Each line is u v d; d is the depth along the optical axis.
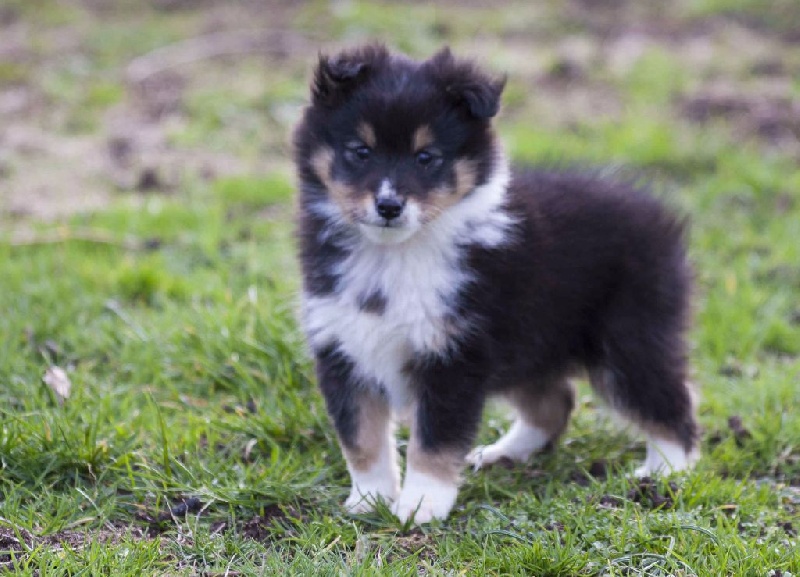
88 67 17.16
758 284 11.08
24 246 11.27
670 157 13.77
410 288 6.95
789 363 9.60
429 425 7.05
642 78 16.34
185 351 9.00
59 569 5.96
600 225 7.68
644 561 6.25
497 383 7.34
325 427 7.95
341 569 6.08
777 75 16.56
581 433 8.43
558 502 6.93
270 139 14.89
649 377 7.68
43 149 14.30
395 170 6.90
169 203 12.46
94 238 11.46
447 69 7.14
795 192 12.98
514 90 15.98
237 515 6.91
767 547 6.36
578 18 19.11
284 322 9.16
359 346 7.07
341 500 7.24
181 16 19.58
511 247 7.16
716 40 18.05
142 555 6.17
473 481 7.54
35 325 9.38
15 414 7.55
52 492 6.96
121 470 7.19
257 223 12.12
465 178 7.05
